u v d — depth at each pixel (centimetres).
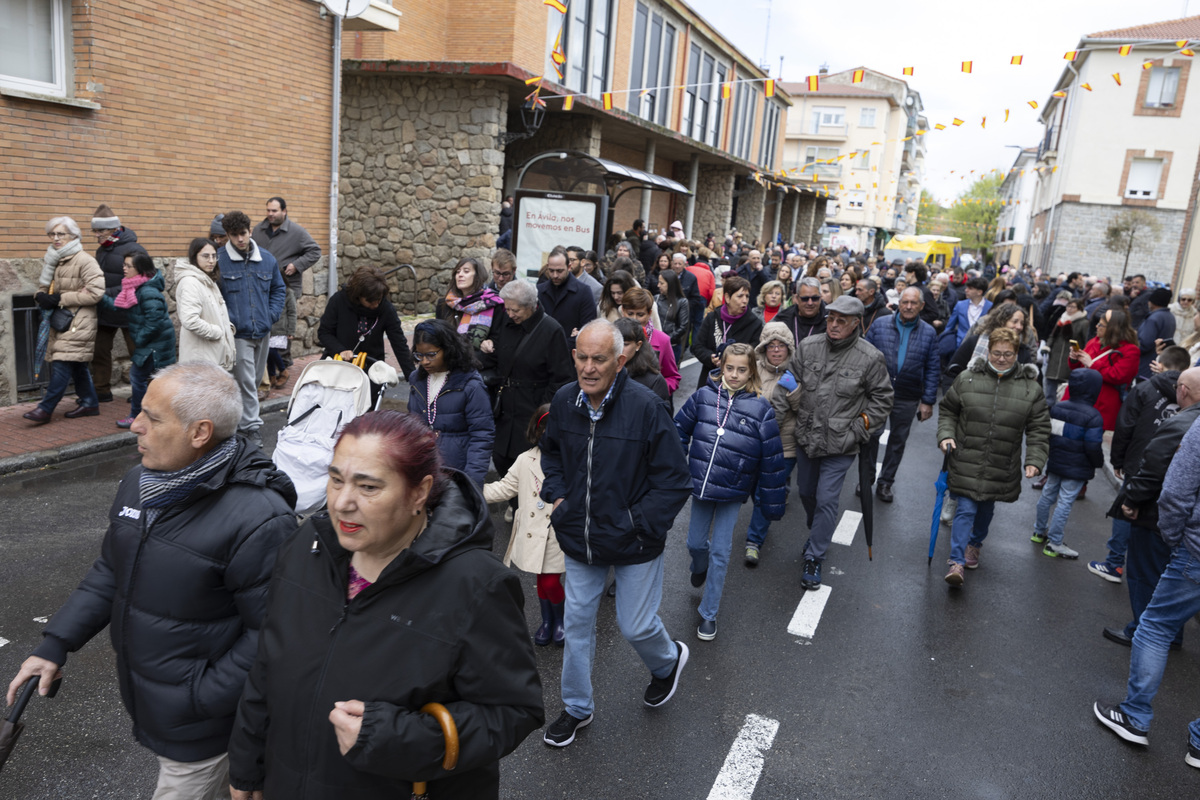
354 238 1525
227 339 707
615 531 337
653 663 377
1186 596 377
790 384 552
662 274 1013
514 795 326
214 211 987
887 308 994
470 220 1472
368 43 1472
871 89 6172
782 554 615
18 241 794
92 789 313
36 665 225
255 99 1021
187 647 217
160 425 210
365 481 169
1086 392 627
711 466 450
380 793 176
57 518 568
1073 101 3356
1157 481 442
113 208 872
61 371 748
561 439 346
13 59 791
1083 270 3284
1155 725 412
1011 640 493
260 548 214
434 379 474
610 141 2209
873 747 376
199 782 228
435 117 1463
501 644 180
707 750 365
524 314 545
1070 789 354
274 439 793
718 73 2828
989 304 1140
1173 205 3130
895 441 747
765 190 3158
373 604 177
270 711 181
